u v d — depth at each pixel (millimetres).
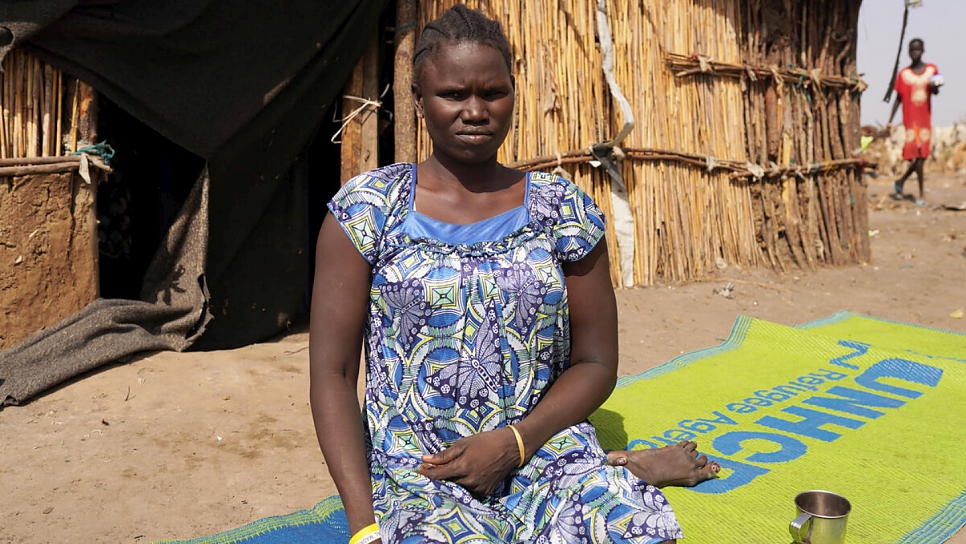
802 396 3984
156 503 2760
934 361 4352
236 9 4164
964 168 17188
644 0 6066
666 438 3438
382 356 2023
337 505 2707
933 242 8844
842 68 7734
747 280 6598
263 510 2752
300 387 3887
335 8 4555
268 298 4746
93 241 4137
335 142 4996
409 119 4957
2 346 3836
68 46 3830
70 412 3449
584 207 2137
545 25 5586
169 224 5027
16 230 3840
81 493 2801
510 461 1956
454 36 1951
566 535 1814
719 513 2752
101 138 4824
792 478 3051
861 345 4594
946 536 2660
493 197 2078
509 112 1999
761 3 6902
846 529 2549
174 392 3695
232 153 4266
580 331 2191
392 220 2014
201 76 4121
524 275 1980
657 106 6195
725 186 6766
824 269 7371
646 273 6199
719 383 4160
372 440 2062
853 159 7691
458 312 1955
